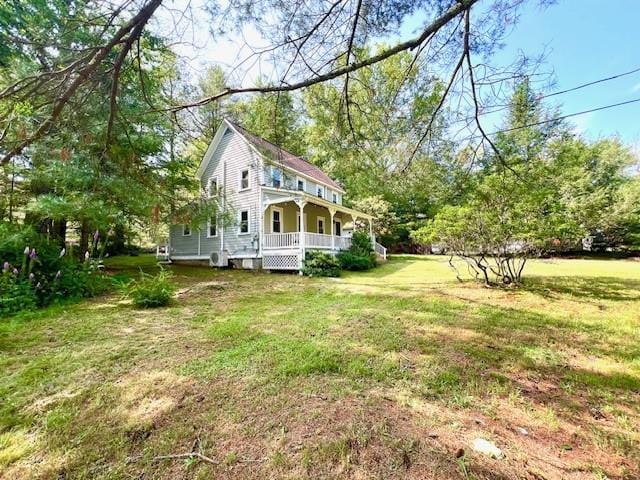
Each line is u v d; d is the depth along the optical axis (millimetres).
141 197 6961
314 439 1732
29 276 5160
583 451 1688
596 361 2949
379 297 6180
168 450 1669
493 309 4980
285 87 2762
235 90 2785
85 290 6133
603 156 17969
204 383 2416
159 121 4449
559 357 3031
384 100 3561
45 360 2908
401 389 2338
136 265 13594
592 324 4133
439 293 6566
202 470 1521
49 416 1990
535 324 4133
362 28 2938
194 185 10539
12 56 3781
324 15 2842
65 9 3031
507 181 5289
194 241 14766
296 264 11297
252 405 2094
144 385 2391
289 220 14727
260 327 4016
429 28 2531
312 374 2574
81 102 2865
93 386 2383
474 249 7570
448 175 4391
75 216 7098
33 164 6434
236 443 1718
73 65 2459
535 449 1690
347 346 3244
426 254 21484
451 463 1548
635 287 6824
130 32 2533
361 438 1735
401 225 21984
